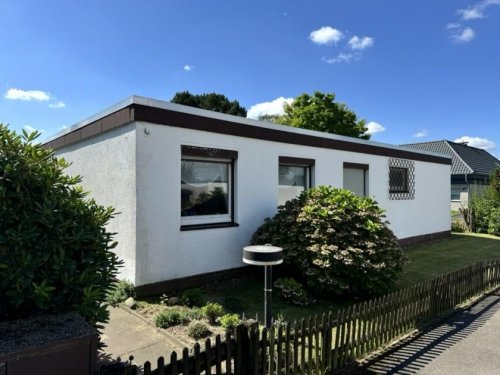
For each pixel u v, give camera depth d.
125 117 5.58
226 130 6.67
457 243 12.16
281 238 6.02
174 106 5.89
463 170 25.84
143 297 5.49
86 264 2.54
